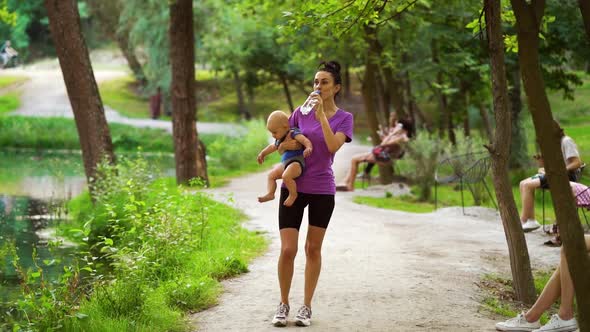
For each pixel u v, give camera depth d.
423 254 9.35
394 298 6.92
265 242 10.20
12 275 9.65
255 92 52.62
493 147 7.24
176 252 8.50
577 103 42.47
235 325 6.00
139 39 48.00
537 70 4.82
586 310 4.79
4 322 7.04
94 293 6.70
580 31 19.95
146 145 44.09
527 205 11.33
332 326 5.95
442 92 22.53
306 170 5.86
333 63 5.97
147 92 54.31
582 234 4.79
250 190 18.84
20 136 44.00
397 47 21.59
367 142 44.84
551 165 4.80
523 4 4.81
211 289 7.09
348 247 9.75
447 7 19.62
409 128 19.38
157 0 47.00
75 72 16.81
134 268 6.80
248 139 31.16
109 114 53.59
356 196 17.89
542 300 5.89
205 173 20.34
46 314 5.93
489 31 6.99
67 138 43.97
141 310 6.20
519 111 22.00
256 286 7.43
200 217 10.50
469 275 8.16
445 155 17.91
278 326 5.93
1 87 59.22
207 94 60.84
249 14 21.41
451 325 6.07
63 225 14.75
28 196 20.66
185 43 19.64
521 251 7.31
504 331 5.93
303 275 7.91
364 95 23.05
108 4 56.03
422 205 16.56
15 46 69.88
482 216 13.42
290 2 18.95
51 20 16.70
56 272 9.94
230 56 37.59
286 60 36.88
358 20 7.54
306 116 5.96
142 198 13.46
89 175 17.06
